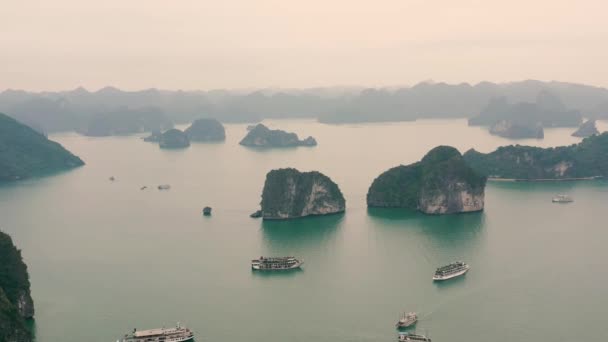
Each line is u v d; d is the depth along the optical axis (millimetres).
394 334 166875
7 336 153375
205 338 165625
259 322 174875
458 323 172625
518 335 164875
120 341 163500
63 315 181000
